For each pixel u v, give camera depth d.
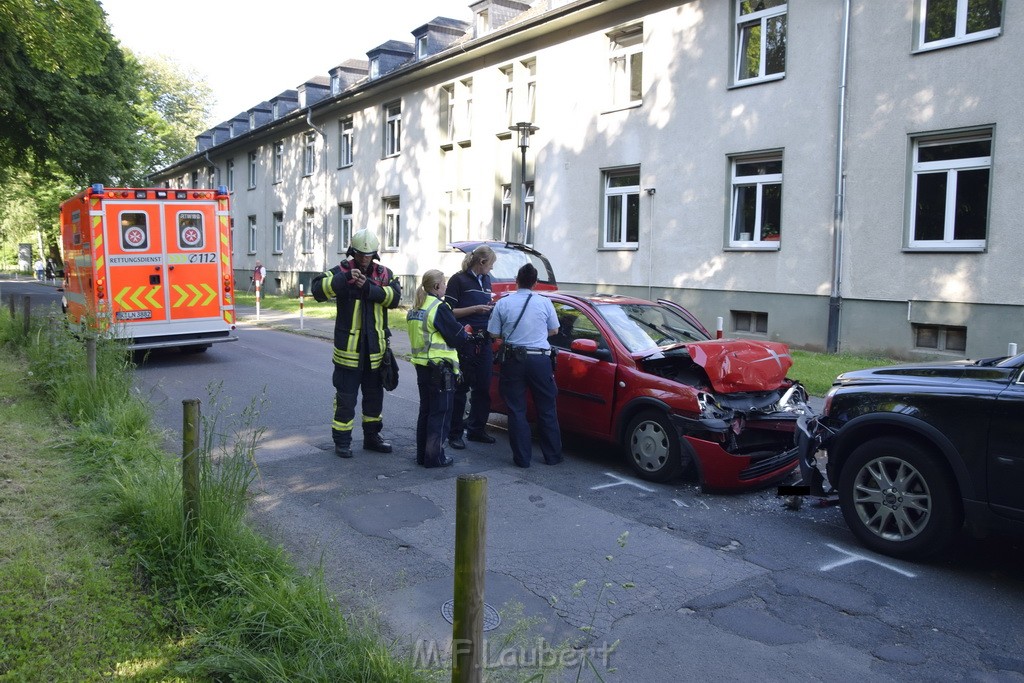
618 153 18.52
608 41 18.75
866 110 13.84
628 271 18.41
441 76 24.73
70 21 9.02
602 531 5.39
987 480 4.50
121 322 10.41
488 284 7.86
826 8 14.30
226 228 13.12
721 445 6.11
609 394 6.88
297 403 9.62
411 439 7.94
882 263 13.77
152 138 48.59
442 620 3.99
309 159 34.12
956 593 4.47
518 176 21.88
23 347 11.11
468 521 2.46
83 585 3.90
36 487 5.20
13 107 19.19
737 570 4.77
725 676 3.58
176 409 8.96
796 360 13.25
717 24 16.12
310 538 5.11
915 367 5.39
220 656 3.30
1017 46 11.98
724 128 16.14
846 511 5.23
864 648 3.86
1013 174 12.14
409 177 26.73
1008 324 12.29
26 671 3.17
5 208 49.34
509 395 6.90
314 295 6.97
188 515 4.21
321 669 3.18
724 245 16.30
